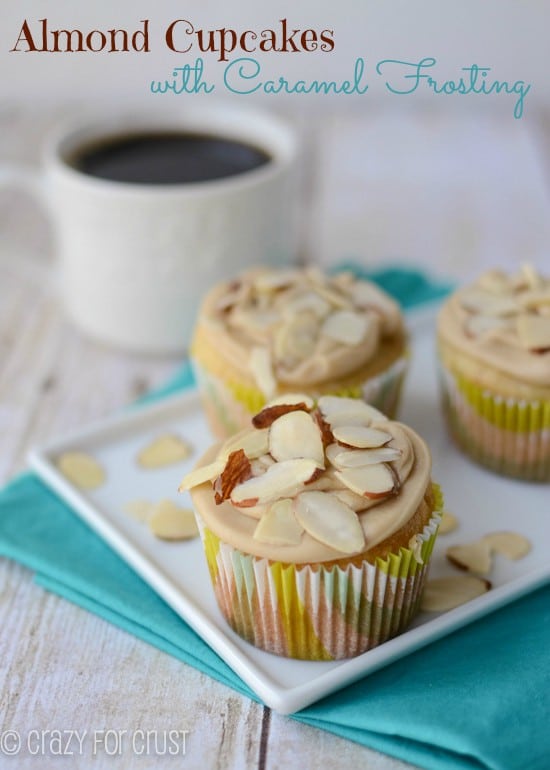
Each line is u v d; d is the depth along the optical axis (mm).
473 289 499
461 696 386
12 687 403
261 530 388
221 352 480
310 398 427
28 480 478
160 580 423
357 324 479
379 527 388
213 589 421
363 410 422
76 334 586
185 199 525
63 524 459
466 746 367
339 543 384
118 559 443
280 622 398
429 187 711
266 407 422
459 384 478
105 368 562
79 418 530
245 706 396
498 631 411
